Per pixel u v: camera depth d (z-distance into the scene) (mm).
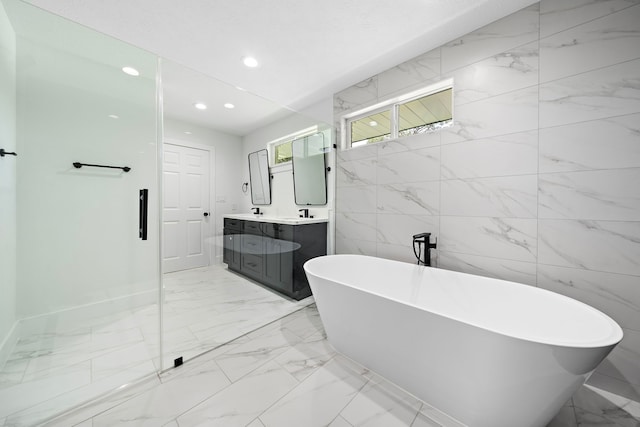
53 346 1659
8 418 1119
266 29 1742
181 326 2023
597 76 1355
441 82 1973
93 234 1918
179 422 1099
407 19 1662
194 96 2156
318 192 2906
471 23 1715
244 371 1472
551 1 1485
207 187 2301
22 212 1587
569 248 1453
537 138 1548
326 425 1096
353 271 2260
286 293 2596
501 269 1703
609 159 1329
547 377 898
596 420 1121
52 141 1729
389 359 1346
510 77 1640
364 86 2486
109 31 1720
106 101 1978
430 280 1825
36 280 1641
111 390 1293
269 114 2666
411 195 2178
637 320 1268
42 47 1669
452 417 1140
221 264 2398
